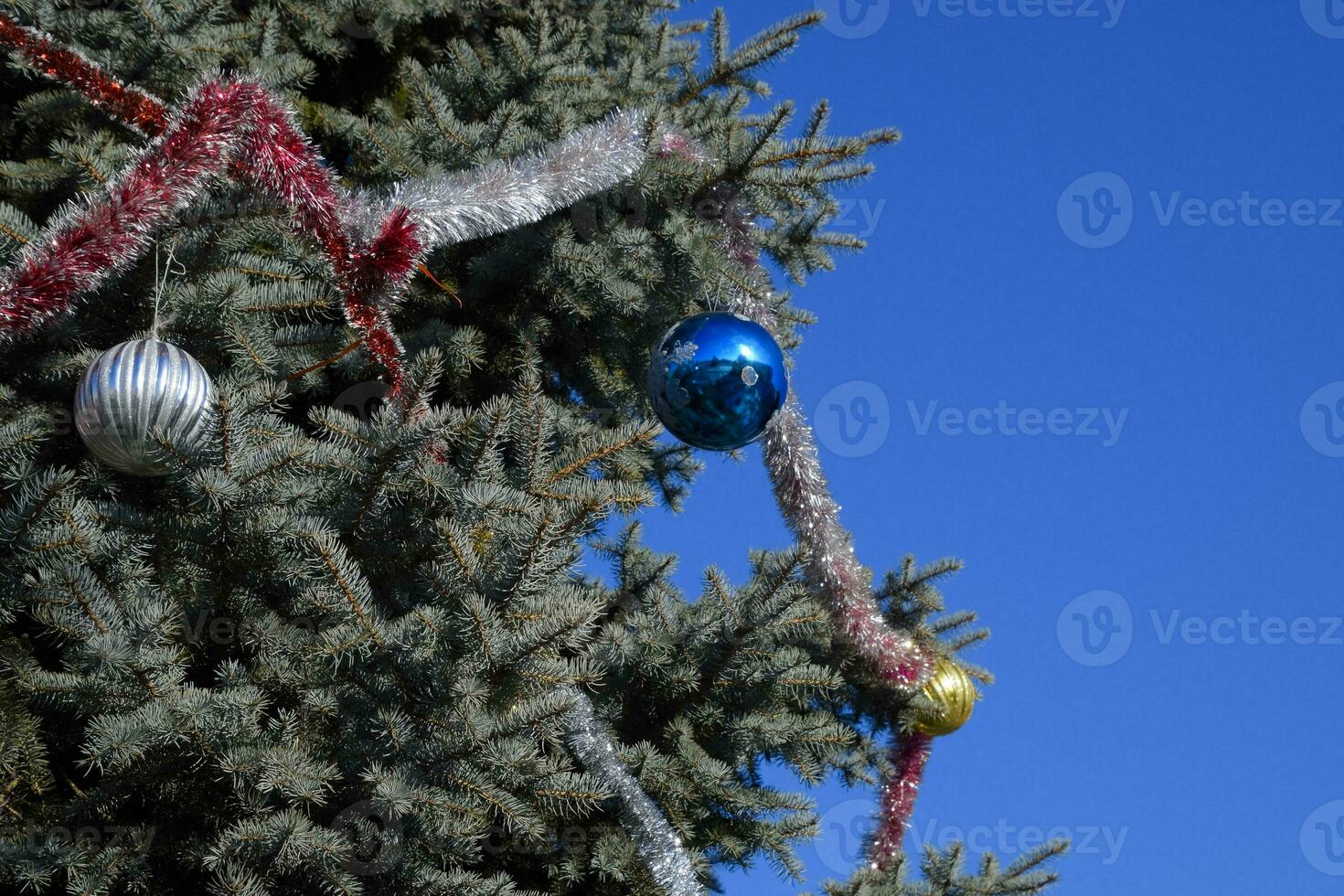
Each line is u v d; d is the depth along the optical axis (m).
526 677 3.61
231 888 3.25
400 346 4.04
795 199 5.15
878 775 5.34
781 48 5.18
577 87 5.11
